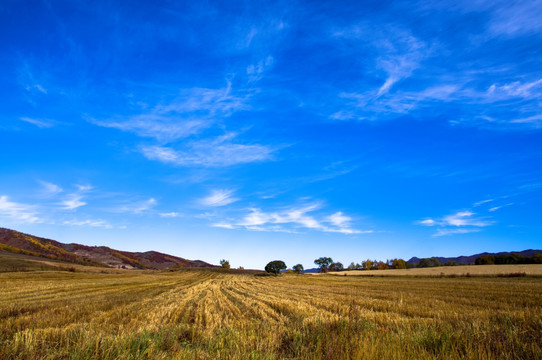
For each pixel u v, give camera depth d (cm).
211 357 702
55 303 1981
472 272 6594
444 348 673
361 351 619
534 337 734
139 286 4156
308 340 834
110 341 711
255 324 1166
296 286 4688
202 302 2436
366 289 3709
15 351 622
